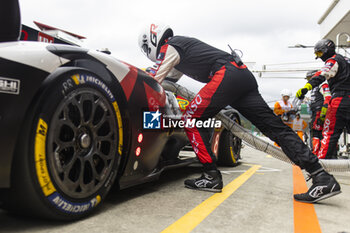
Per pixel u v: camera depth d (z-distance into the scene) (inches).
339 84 106.9
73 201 49.6
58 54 49.9
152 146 72.4
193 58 79.8
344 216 62.5
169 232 48.4
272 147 89.7
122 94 62.5
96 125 53.7
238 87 76.9
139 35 88.6
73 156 49.4
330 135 109.6
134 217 55.5
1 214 53.1
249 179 105.1
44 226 48.1
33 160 42.9
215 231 49.9
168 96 88.1
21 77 43.3
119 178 64.0
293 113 216.7
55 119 46.1
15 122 42.4
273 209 65.9
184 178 101.4
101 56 59.7
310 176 76.0
